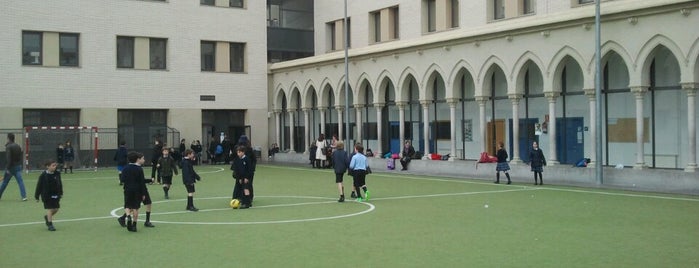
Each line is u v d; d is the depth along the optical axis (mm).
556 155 30562
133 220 15906
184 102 46188
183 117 46156
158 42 45656
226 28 47812
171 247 13812
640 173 26344
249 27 48719
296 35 51156
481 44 33250
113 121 43688
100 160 43188
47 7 41781
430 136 38250
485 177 32000
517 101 31844
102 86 43406
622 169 26938
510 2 35125
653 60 27625
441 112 37531
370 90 42219
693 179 24641
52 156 41656
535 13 34094
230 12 48000
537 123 32750
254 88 48938
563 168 29016
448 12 39188
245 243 14172
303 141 48750
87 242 14516
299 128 49094
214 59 47625
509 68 31938
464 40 34000
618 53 27500
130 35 44344
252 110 48844
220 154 46031
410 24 41562
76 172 38812
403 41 37656
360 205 21000
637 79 26797
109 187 28469
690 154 25328
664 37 25750
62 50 42500
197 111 46656
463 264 11805
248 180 20500
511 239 14383
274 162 47219
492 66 33031
